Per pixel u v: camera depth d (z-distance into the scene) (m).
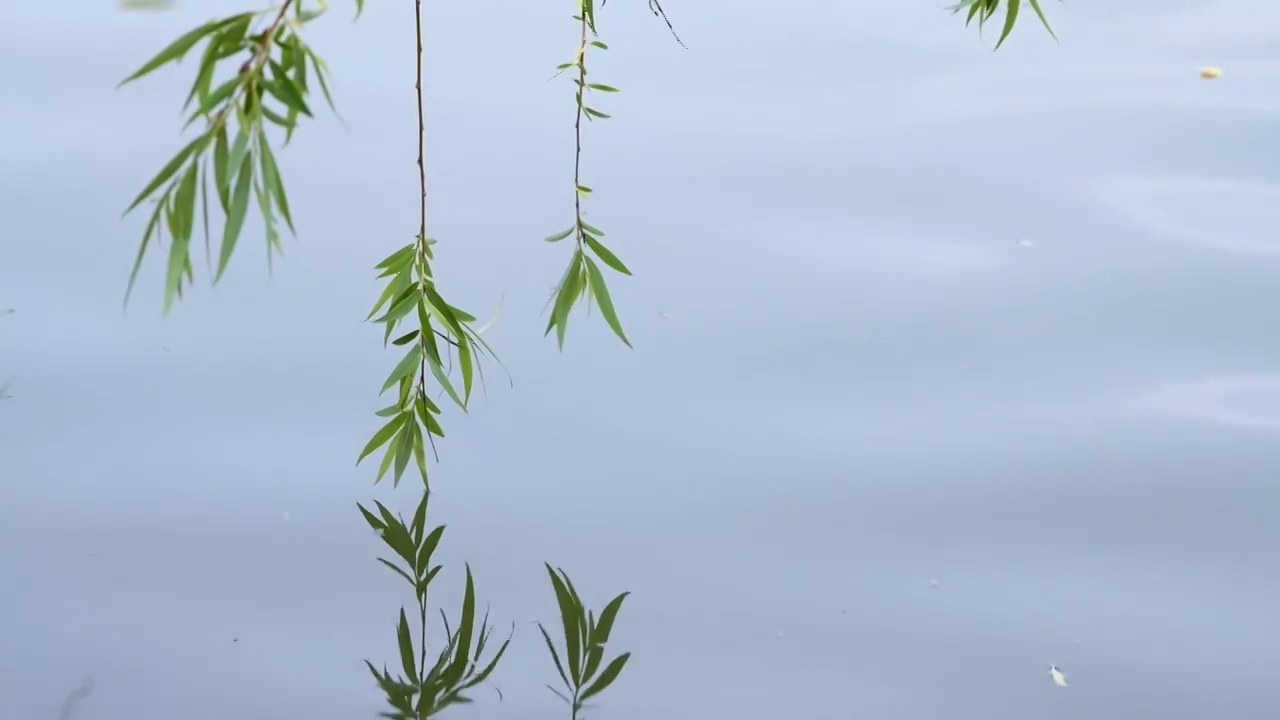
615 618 2.29
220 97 1.72
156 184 1.69
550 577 2.39
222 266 1.70
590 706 2.10
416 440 2.55
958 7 2.51
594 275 2.48
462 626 2.27
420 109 2.40
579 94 2.54
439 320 2.47
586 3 2.57
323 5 1.84
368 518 2.51
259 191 1.74
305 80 1.79
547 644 2.24
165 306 1.70
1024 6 4.61
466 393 2.52
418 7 2.35
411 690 2.12
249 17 1.75
